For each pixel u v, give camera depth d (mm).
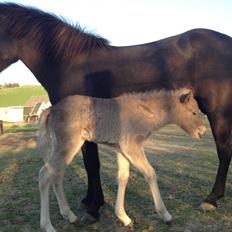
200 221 4785
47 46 5277
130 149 4566
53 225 4801
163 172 7914
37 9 5410
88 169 5027
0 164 9828
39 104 35562
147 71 5133
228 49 5191
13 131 20969
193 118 4852
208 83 5137
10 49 5383
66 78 5242
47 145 4699
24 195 6301
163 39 5383
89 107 4617
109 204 5562
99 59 5199
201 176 7402
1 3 5469
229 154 5168
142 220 4863
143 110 4664
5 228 4805
